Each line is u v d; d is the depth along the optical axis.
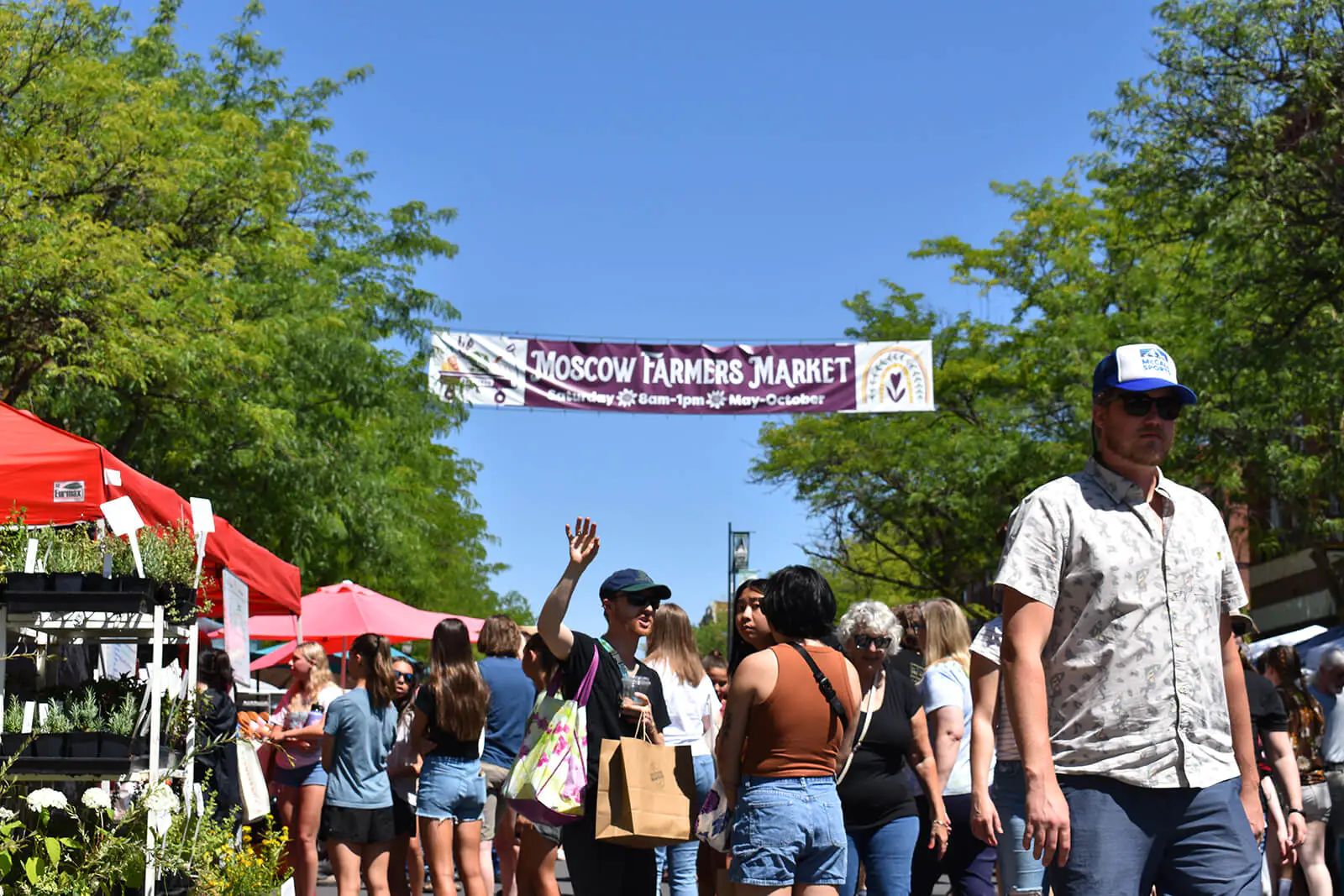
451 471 37.22
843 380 25.70
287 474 22.62
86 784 7.05
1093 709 4.03
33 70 17.36
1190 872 3.99
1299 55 20.81
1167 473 23.58
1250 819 4.30
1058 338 28.02
